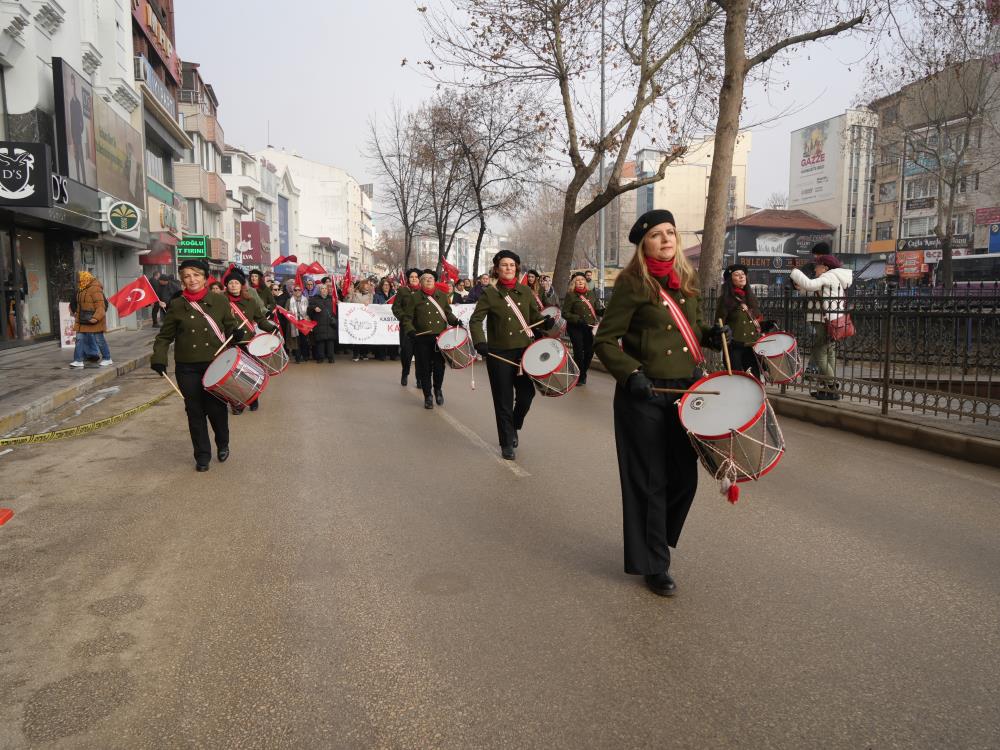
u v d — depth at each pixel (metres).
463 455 7.21
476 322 7.04
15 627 3.59
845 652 3.28
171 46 36.12
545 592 3.96
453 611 3.72
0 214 15.87
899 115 34.44
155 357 6.49
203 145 44.41
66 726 2.77
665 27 15.94
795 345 8.05
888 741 2.64
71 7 18.95
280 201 76.69
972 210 46.03
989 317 7.41
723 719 2.79
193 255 30.62
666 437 3.86
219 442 6.97
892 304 8.68
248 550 4.61
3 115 16.16
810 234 64.44
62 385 11.08
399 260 105.00
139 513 5.39
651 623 3.58
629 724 2.76
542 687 3.02
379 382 13.07
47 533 4.96
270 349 8.41
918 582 4.04
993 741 2.63
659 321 3.83
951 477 6.29
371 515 5.29
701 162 74.81
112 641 3.44
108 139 21.48
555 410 9.87
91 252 22.41
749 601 3.82
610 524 5.10
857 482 6.13
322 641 3.42
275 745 2.65
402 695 2.96
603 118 24.34
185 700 2.94
